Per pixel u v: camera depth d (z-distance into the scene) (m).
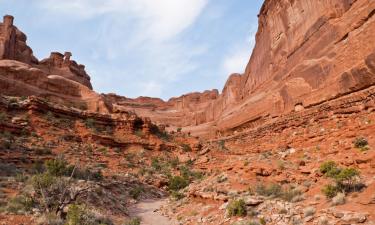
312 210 14.80
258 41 74.00
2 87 53.31
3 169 26.20
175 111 141.50
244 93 77.38
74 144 44.31
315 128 34.28
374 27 31.25
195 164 46.25
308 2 49.12
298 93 43.41
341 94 34.56
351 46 34.41
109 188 30.16
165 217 23.12
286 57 54.81
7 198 17.95
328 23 41.38
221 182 24.23
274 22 63.09
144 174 39.94
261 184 21.28
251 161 28.52
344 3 39.47
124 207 26.22
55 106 49.88
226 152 51.06
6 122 40.78
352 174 16.08
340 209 13.88
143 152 50.44
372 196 13.98
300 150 29.20
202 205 22.22
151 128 59.12
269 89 57.41
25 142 38.28
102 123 53.88
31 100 47.00
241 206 17.56
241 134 53.84
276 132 43.22
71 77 92.00
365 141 23.41
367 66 30.52
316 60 41.88
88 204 21.20
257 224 15.32
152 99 154.50
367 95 29.47
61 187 19.45
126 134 54.12
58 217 15.91
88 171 31.92
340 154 23.25
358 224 12.29
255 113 57.53
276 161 26.44
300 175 21.09
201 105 138.00
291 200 17.31
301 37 49.56
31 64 83.38
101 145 48.19
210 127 94.31
